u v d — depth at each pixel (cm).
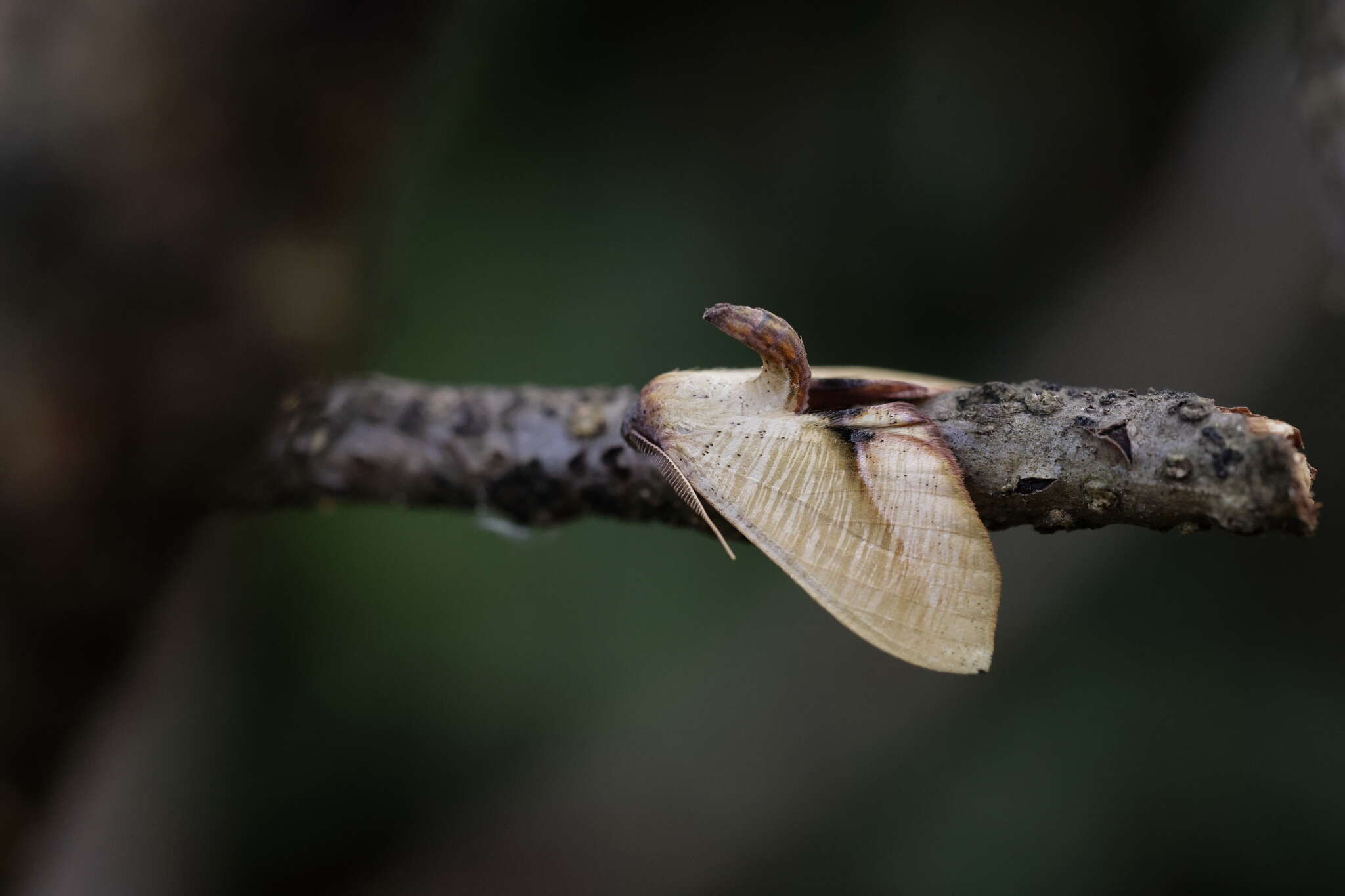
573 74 33
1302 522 20
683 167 34
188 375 19
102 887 26
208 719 29
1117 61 34
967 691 33
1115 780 32
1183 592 34
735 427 21
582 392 22
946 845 32
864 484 21
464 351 32
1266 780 32
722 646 33
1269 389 32
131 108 19
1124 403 20
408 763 33
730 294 33
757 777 33
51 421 19
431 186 32
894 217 34
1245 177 31
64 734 19
